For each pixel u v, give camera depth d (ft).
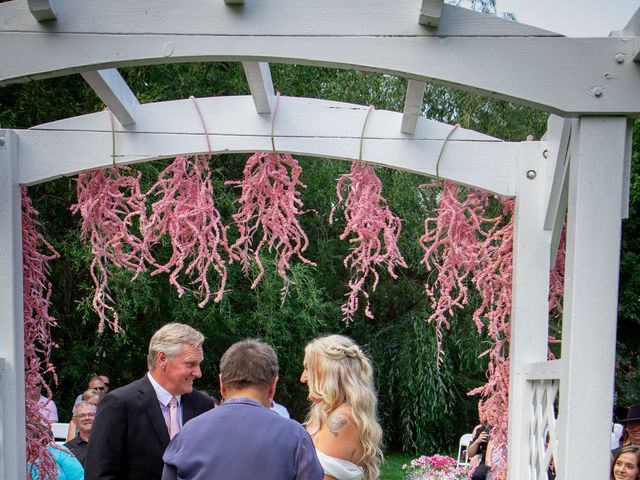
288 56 7.51
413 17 7.55
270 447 7.20
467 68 7.55
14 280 10.41
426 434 34.60
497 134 29.37
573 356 7.77
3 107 26.50
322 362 8.87
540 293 10.58
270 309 28.66
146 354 32.01
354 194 10.91
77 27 7.54
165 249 27.63
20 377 10.46
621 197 7.72
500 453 11.25
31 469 11.02
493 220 11.25
